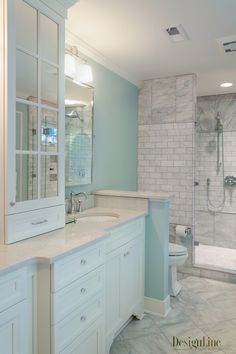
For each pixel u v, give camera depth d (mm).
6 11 1267
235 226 4000
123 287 2020
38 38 1498
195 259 3494
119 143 3045
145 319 2287
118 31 2131
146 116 3434
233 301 2609
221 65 2855
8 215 1310
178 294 2748
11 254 1187
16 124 1378
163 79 3301
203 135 4172
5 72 1277
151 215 2365
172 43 2326
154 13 1873
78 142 2348
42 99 1553
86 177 2467
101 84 2678
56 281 1217
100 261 1567
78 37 2223
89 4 1771
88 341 1462
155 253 2367
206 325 2197
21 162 1421
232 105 3996
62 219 1699
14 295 1101
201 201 4199
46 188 1591
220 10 1828
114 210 2387
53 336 1211
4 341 1059
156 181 3402
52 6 1566
